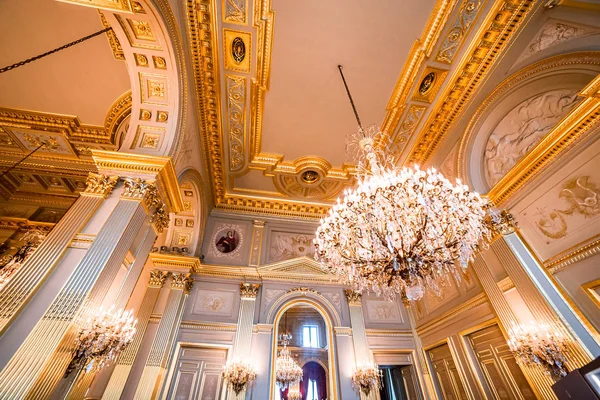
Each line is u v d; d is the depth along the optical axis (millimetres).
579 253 4258
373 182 4004
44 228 7641
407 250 3561
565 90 4605
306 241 9500
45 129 6848
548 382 4410
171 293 7277
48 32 5246
